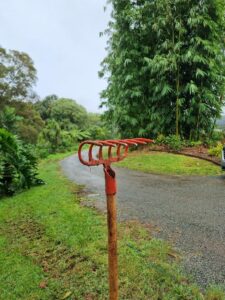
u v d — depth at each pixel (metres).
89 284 2.46
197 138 13.04
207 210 4.54
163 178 7.67
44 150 19.84
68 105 42.12
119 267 2.64
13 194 6.57
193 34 12.30
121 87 13.75
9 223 4.32
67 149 25.62
